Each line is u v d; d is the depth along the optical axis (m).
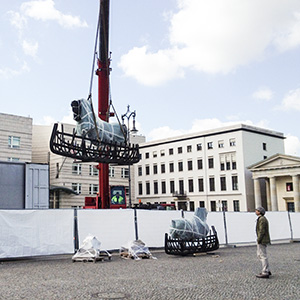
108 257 14.09
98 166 19.73
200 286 8.62
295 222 23.14
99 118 17.33
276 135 71.06
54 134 15.19
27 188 18.81
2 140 55.28
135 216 16.34
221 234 19.20
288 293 7.84
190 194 71.06
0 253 13.16
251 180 65.25
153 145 78.62
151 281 9.27
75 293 7.85
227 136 66.88
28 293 7.84
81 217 14.98
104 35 17.52
